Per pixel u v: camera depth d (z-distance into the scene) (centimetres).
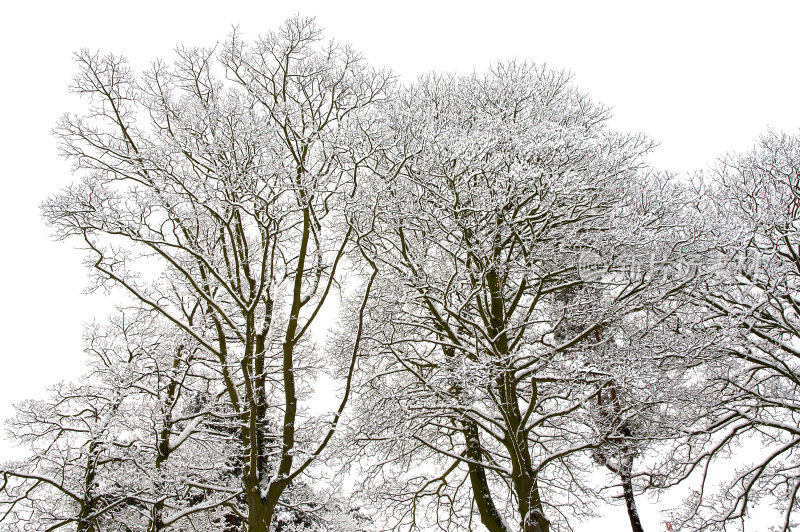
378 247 1264
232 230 1192
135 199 970
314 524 1541
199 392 1254
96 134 990
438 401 1158
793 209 1299
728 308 1254
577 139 1059
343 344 1365
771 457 1176
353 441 1113
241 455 1223
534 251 1060
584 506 1277
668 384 1068
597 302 1120
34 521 1096
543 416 1039
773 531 1188
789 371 1177
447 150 1085
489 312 1188
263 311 1159
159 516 1127
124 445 1084
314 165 1104
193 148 1029
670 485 1191
